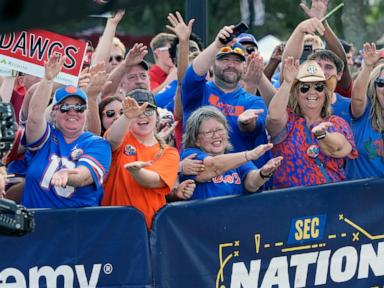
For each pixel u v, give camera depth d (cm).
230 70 1892
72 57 1759
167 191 1650
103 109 1862
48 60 1575
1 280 1498
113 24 2155
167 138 1894
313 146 1831
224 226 1662
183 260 1619
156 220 1591
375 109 1920
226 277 1672
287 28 4856
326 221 1780
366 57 1894
